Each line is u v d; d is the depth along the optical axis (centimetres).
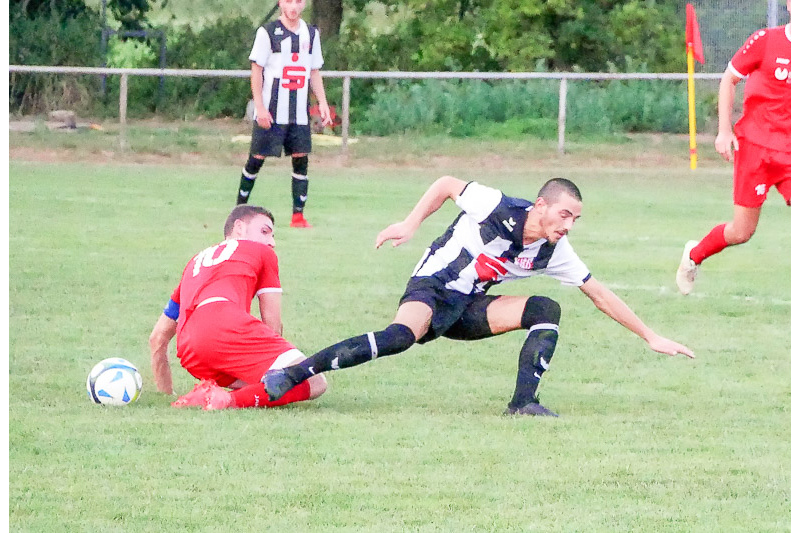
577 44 7125
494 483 1248
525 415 1536
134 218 3388
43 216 3375
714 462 1333
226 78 6844
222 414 1498
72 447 1348
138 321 2136
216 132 5900
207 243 2994
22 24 6638
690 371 1839
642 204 3900
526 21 7088
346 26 7338
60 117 5959
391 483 1244
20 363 1803
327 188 4175
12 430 1412
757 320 2234
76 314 2177
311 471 1278
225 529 1110
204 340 1549
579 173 4725
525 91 6056
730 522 1143
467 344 1998
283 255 2844
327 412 1538
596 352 1961
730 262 2873
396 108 6019
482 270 1531
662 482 1260
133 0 7425
